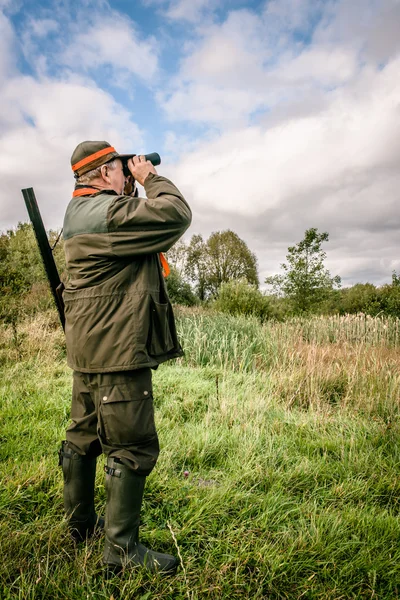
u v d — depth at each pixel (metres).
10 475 2.12
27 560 1.54
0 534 1.62
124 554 1.45
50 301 8.45
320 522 1.89
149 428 1.46
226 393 3.95
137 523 1.50
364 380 4.30
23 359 4.92
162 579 1.47
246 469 2.39
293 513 2.02
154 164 1.68
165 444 2.70
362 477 2.43
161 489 2.14
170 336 1.58
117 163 1.64
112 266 1.41
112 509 1.44
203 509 1.94
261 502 2.06
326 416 3.43
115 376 1.39
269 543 1.73
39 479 2.07
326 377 4.53
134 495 1.44
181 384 4.32
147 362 1.39
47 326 6.60
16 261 10.23
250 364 5.58
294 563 1.60
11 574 1.46
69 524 1.66
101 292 1.40
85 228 1.42
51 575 1.46
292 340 6.89
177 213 1.45
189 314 10.96
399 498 2.21
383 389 4.11
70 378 4.36
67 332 1.50
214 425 3.19
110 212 1.39
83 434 1.61
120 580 1.42
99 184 1.59
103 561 1.46
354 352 6.06
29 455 2.45
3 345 5.49
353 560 1.67
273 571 1.54
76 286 1.45
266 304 13.49
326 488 2.32
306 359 5.38
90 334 1.40
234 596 1.45
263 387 4.33
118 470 1.41
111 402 1.39
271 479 2.32
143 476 1.46
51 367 4.74
